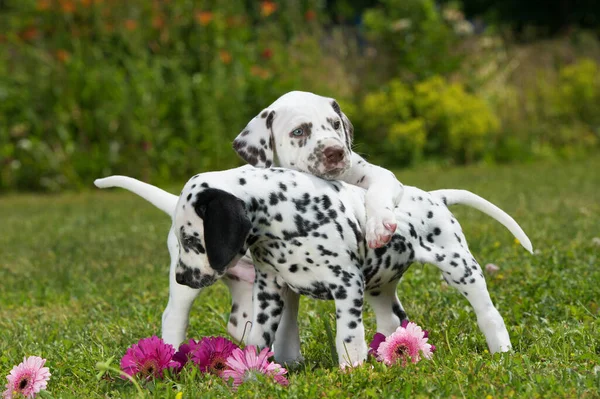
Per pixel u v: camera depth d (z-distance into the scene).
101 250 11.12
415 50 22.94
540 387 4.49
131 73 19.44
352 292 4.93
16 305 8.59
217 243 4.59
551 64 25.91
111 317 7.50
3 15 20.66
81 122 19.02
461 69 23.67
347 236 4.98
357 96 22.47
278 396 4.57
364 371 4.79
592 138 24.11
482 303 5.43
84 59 19.25
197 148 19.31
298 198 4.96
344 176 5.65
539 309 6.72
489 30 24.89
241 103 19.69
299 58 21.70
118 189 19.00
